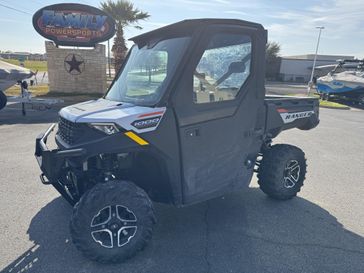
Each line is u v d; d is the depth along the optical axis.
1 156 6.06
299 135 9.09
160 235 3.35
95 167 3.03
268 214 3.89
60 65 16.73
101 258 2.78
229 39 3.17
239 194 4.52
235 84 3.30
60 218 3.67
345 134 9.37
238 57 3.27
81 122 2.74
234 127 3.34
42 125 9.16
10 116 10.82
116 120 2.68
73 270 2.75
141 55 3.45
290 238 3.34
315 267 2.84
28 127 8.84
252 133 3.56
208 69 3.05
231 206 4.11
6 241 3.18
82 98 15.34
